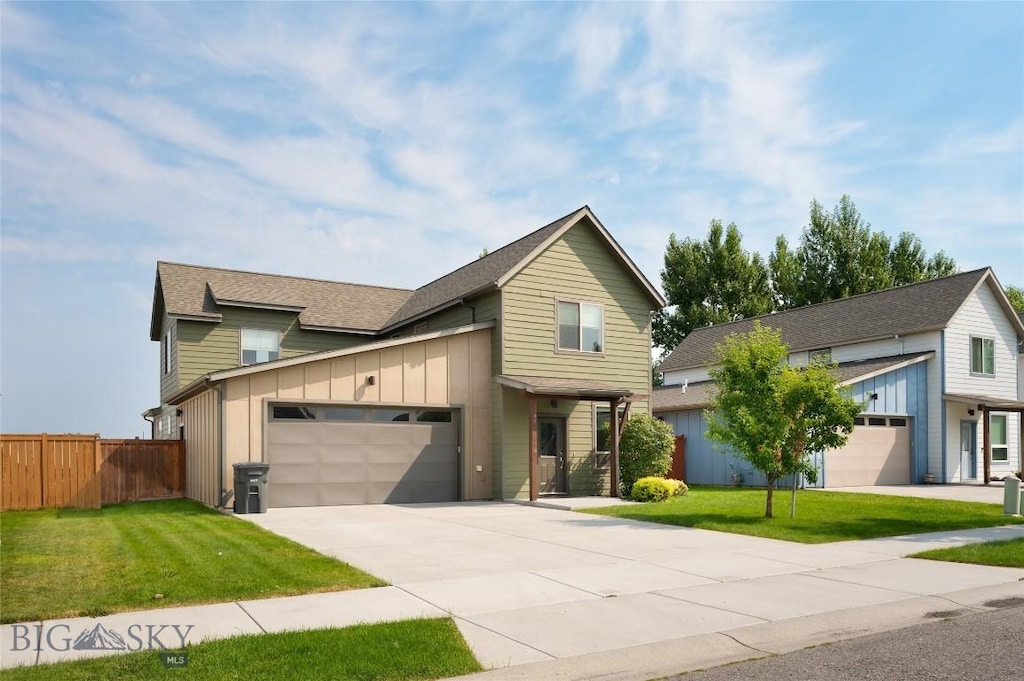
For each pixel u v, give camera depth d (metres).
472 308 22.39
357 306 28.70
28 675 5.72
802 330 34.31
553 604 8.24
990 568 10.59
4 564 10.15
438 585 9.16
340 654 6.28
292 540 12.70
